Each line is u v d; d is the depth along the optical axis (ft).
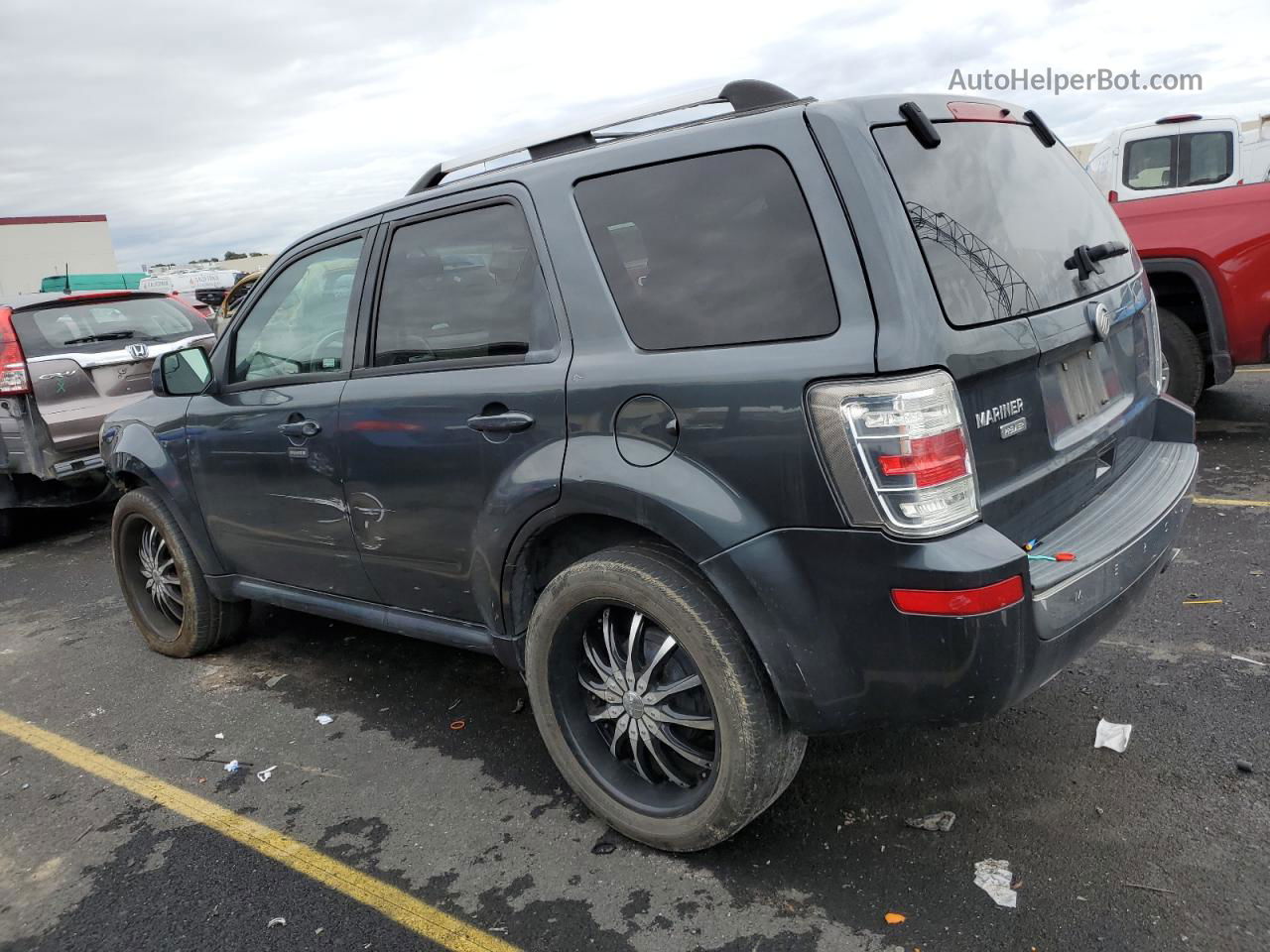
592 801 8.84
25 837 9.84
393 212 10.03
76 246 131.34
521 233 8.77
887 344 6.51
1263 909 7.07
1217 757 9.00
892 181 6.97
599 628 8.74
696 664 7.65
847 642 6.91
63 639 15.85
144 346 22.40
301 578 11.77
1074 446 8.16
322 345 10.72
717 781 7.76
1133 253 10.18
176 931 8.09
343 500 10.44
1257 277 17.67
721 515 7.14
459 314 9.22
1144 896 7.32
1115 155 29.94
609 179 8.21
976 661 6.54
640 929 7.57
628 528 8.29
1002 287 7.46
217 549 12.85
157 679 13.66
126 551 14.56
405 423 9.48
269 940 7.87
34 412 20.42
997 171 8.20
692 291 7.55
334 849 9.10
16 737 12.25
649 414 7.57
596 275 8.14
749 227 7.32
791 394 6.80
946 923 7.27
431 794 9.90
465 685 12.46
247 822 9.71
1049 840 8.11
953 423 6.58
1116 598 7.68
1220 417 21.52
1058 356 7.93
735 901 7.78
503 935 7.67
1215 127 28.30
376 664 13.41
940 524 6.50
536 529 8.53
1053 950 6.89
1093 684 10.57
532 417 8.36
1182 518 8.82
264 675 13.41
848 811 8.81
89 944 8.04
